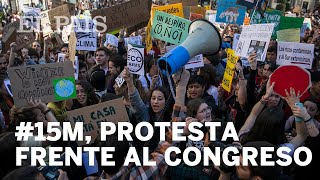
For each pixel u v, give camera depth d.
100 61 5.43
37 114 3.12
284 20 6.35
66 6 7.68
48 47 7.66
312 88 3.83
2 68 5.62
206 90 4.35
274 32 6.41
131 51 4.48
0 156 2.31
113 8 6.25
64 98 3.33
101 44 7.91
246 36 4.17
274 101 3.23
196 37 2.29
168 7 5.61
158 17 4.32
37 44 7.60
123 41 7.06
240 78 3.92
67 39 7.62
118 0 27.28
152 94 3.55
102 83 4.82
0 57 5.66
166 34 4.30
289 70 2.96
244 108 3.89
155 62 5.29
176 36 4.25
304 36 9.81
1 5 28.17
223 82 4.49
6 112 4.45
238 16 6.38
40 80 3.23
